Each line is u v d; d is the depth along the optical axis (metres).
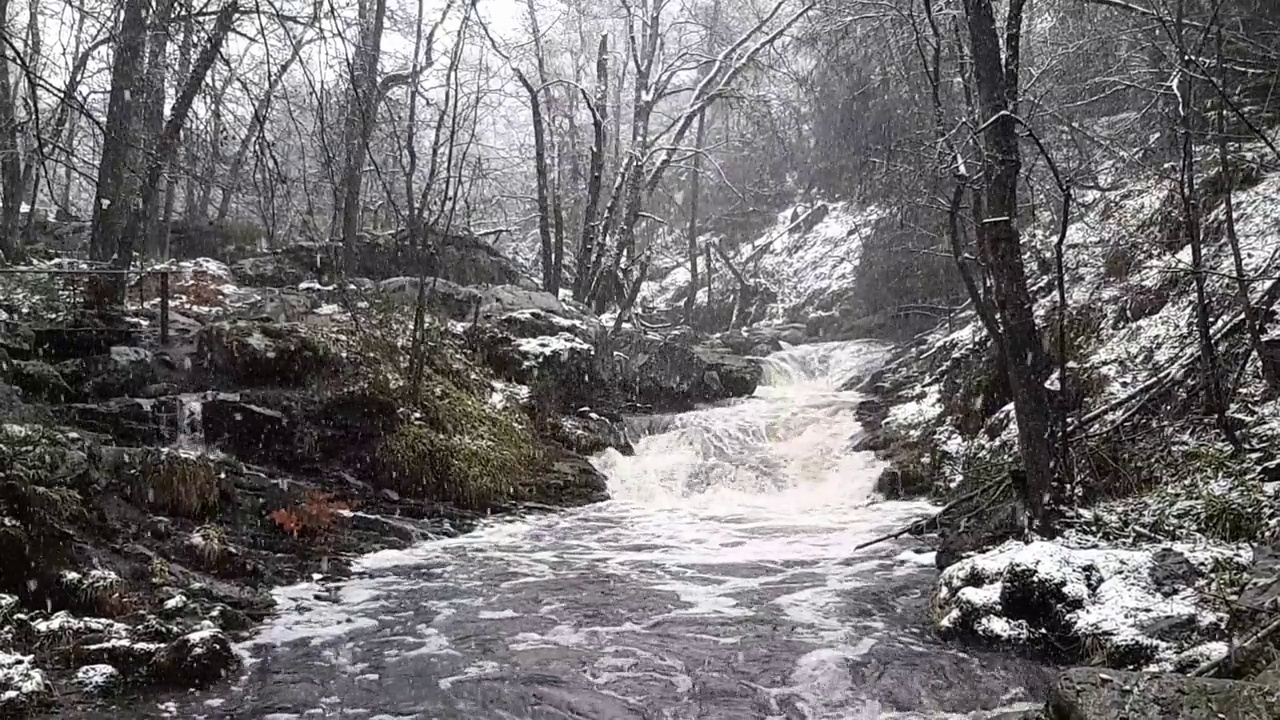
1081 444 11.27
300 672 7.12
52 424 9.85
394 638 7.98
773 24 28.19
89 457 9.44
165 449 10.20
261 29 8.12
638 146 24.75
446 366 15.15
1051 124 15.58
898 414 16.41
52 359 12.12
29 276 13.41
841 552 11.25
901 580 9.95
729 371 19.78
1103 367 13.28
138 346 12.91
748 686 6.94
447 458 12.98
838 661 7.47
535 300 18.81
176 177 10.14
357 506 11.84
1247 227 13.26
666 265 34.78
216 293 15.80
